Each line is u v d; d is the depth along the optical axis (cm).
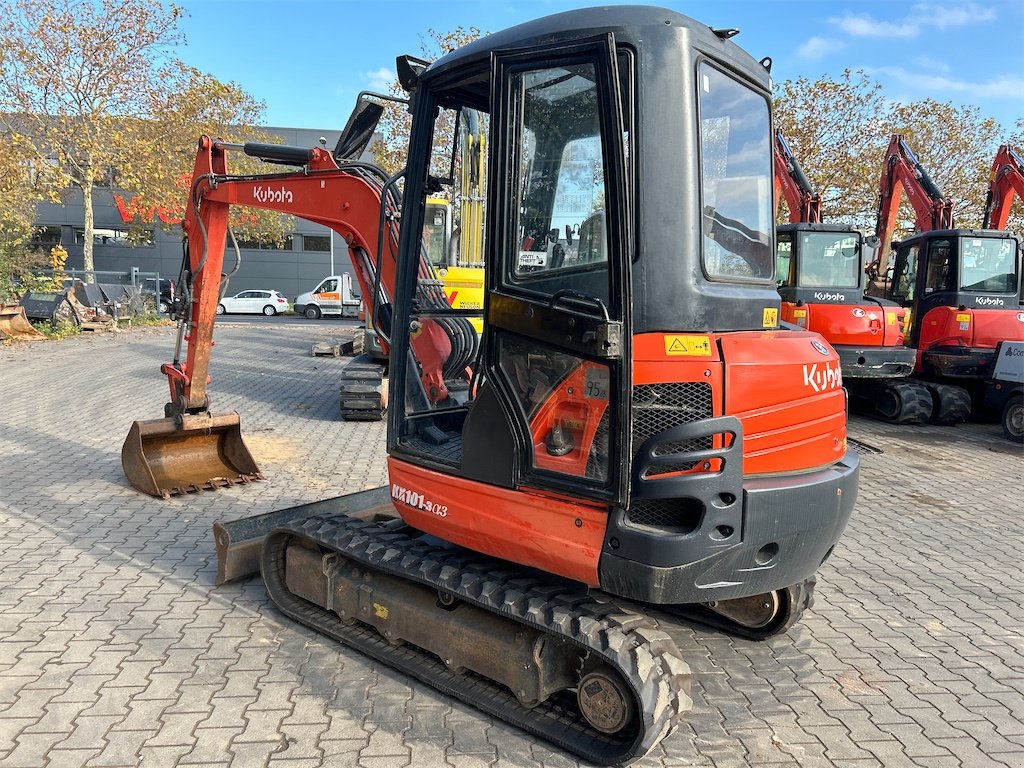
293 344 1898
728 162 310
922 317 1105
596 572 285
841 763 303
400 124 2056
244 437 840
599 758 286
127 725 307
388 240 434
